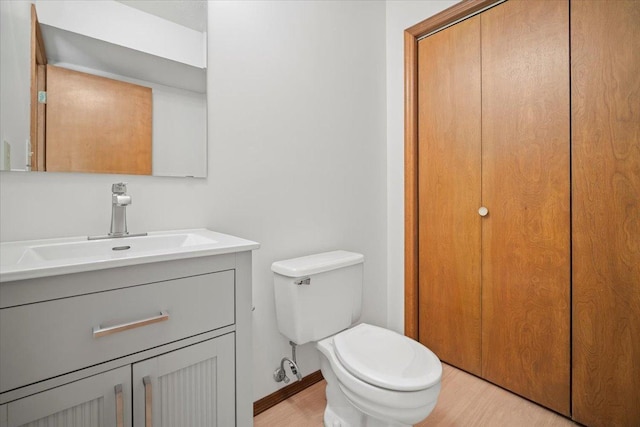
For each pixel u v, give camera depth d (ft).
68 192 3.33
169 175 3.93
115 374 2.39
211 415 2.92
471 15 5.49
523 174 4.94
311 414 4.72
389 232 6.80
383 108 6.64
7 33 3.03
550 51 4.62
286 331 4.49
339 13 5.75
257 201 4.72
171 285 2.64
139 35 3.72
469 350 5.71
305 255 5.32
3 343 1.99
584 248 4.37
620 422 4.11
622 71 4.01
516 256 5.06
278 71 4.91
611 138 4.11
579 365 4.45
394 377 3.34
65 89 3.30
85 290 2.25
